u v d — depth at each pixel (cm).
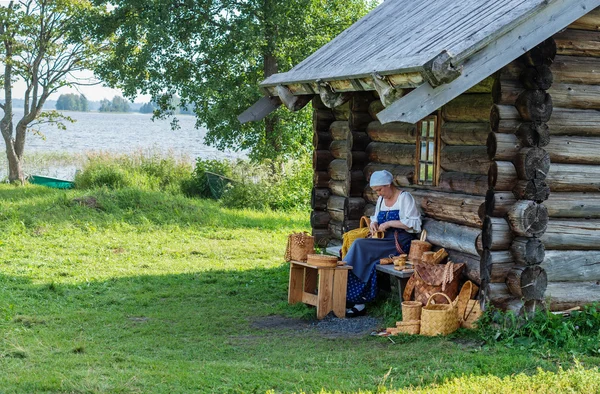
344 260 878
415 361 653
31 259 1231
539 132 705
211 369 633
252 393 568
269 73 2350
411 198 884
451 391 538
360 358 676
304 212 2069
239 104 2256
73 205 1692
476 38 646
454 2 886
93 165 2339
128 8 2273
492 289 722
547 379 555
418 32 827
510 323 707
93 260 1244
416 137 922
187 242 1448
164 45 2145
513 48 668
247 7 2228
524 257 708
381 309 867
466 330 734
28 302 920
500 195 717
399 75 686
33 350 684
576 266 738
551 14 680
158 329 805
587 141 738
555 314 713
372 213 1031
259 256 1323
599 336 691
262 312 895
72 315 855
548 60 705
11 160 2623
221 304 941
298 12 2266
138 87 2273
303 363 665
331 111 1205
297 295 934
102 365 641
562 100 731
